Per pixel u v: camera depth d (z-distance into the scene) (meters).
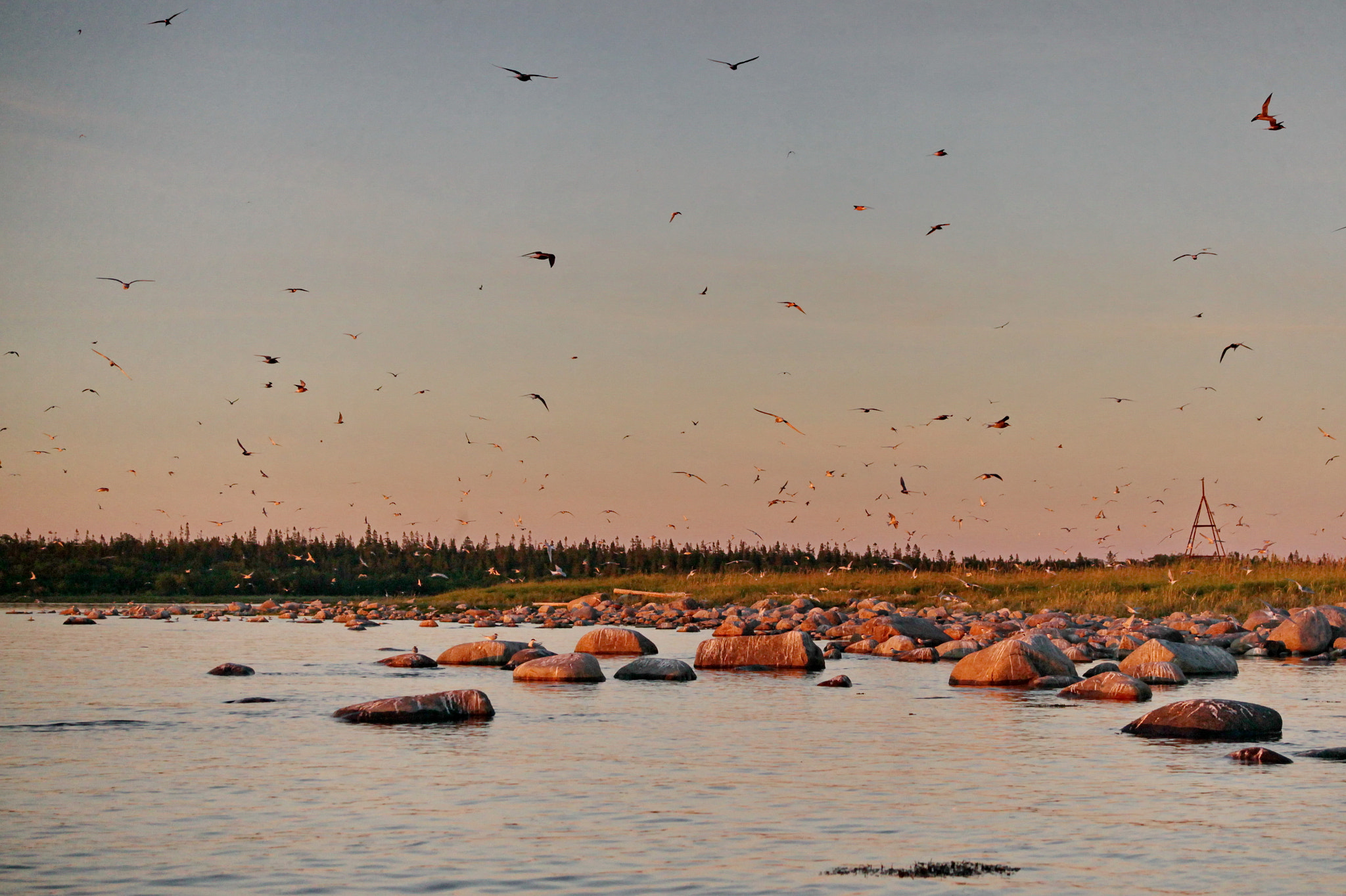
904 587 62.22
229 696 24.06
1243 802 14.23
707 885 10.78
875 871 11.25
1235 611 48.16
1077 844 12.27
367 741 18.48
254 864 11.41
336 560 113.31
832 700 24.03
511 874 11.12
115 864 11.38
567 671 27.44
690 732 19.66
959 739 19.02
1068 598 53.84
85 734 19.05
